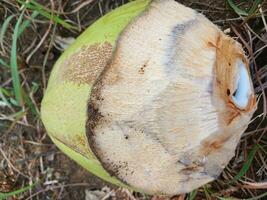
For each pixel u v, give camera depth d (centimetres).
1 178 67
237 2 62
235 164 62
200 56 44
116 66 44
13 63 61
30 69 67
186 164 45
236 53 46
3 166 67
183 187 47
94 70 45
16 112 67
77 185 67
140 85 43
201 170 46
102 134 44
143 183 46
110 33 46
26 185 67
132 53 44
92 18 67
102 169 45
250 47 61
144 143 44
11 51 63
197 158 45
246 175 62
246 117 46
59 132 49
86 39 48
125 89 43
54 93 49
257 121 61
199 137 44
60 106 48
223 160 48
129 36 44
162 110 43
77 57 47
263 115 61
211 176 48
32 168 67
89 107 44
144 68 43
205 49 44
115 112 43
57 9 66
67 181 67
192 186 47
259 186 60
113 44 45
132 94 43
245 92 46
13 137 67
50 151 67
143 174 45
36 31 67
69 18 67
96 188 66
